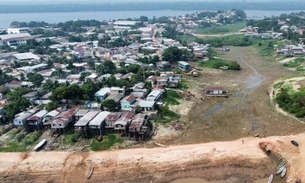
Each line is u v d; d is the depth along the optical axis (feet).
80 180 221.05
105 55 566.36
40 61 525.75
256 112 328.29
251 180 213.25
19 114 293.43
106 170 229.04
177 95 364.58
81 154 247.50
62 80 401.90
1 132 281.95
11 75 431.02
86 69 480.64
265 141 257.55
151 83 383.45
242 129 290.15
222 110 337.11
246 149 247.50
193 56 568.41
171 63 529.45
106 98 328.29
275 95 370.12
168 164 232.73
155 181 217.15
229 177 217.77
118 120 269.64
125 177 222.28
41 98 337.31
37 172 230.48
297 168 221.46
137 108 304.91
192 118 315.58
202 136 277.44
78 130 270.46
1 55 556.51
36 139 271.08
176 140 270.05
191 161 235.20
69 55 563.89
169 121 300.81
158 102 328.90
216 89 382.83
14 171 232.73
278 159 234.38
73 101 330.13
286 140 256.93
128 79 399.24
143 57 533.55
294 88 374.02
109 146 256.93
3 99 348.18
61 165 235.61
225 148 249.96
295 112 313.12
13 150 256.32
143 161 236.43
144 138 267.39
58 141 266.36
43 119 284.61
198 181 215.10
